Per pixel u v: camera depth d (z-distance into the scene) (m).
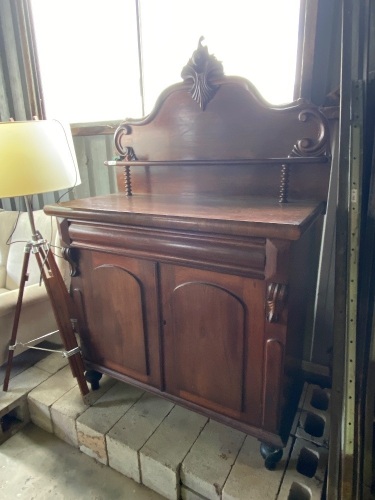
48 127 1.29
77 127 1.97
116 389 1.51
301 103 1.17
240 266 0.98
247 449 1.19
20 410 1.48
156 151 1.50
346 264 0.94
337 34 1.24
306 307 1.32
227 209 1.11
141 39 1.74
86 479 1.26
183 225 1.00
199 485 1.10
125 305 1.26
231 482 1.07
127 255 1.19
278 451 1.08
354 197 0.90
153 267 1.15
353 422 0.94
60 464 1.33
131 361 1.33
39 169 1.23
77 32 1.94
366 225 0.99
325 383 1.45
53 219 1.88
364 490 1.08
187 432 1.27
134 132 1.53
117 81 1.89
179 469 1.13
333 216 1.35
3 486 1.24
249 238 0.94
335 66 1.27
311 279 1.35
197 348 1.14
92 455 1.34
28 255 1.41
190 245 1.04
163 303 1.18
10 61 2.26
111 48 1.85
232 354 1.08
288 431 1.16
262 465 1.12
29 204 1.37
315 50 1.24
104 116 2.00
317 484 1.05
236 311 1.03
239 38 1.46
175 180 1.50
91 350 1.44
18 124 1.19
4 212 2.15
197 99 1.34
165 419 1.33
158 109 1.44
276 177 1.30
